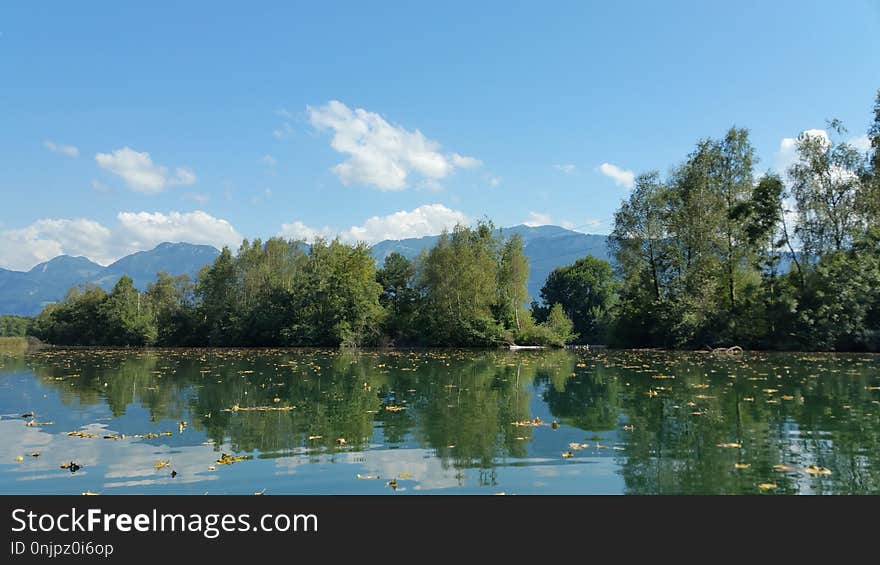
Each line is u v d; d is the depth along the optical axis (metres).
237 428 13.77
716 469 10.01
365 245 66.31
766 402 17.61
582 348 61.88
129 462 10.53
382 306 71.50
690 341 49.09
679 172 51.06
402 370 30.73
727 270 48.78
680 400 18.23
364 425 14.16
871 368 29.25
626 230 52.34
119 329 77.94
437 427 13.89
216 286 73.69
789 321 45.31
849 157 45.31
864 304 43.12
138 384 23.47
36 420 14.91
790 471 9.91
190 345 75.00
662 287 52.41
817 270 44.88
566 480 9.41
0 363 37.03
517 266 66.38
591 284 95.75
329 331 63.59
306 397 19.44
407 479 9.45
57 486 9.14
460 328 60.91
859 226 45.22
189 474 9.74
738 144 48.41
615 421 14.61
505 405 17.48
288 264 76.56
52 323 86.94
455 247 62.72
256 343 69.94
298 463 10.45
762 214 46.38
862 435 12.71
